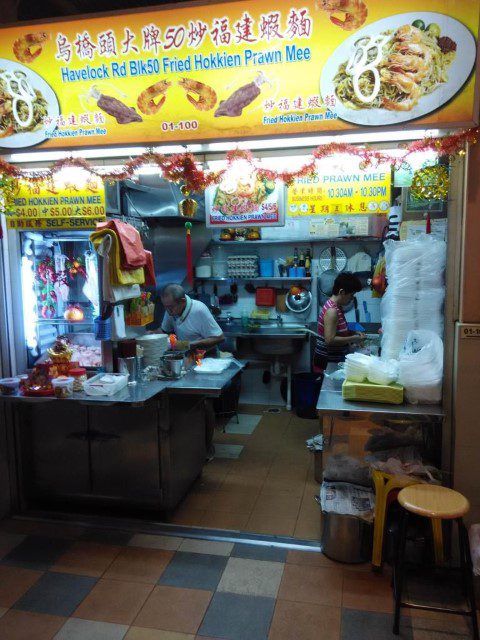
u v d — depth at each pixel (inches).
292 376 215.3
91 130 97.8
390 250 109.7
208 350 151.2
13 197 116.9
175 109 94.0
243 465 152.2
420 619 85.0
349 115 88.4
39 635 82.5
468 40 82.0
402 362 100.4
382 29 84.2
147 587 94.4
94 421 119.3
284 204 139.0
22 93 98.3
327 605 88.8
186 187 104.5
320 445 135.3
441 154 91.6
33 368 127.3
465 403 94.5
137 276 124.5
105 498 121.3
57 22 93.7
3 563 102.8
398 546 90.7
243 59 89.5
